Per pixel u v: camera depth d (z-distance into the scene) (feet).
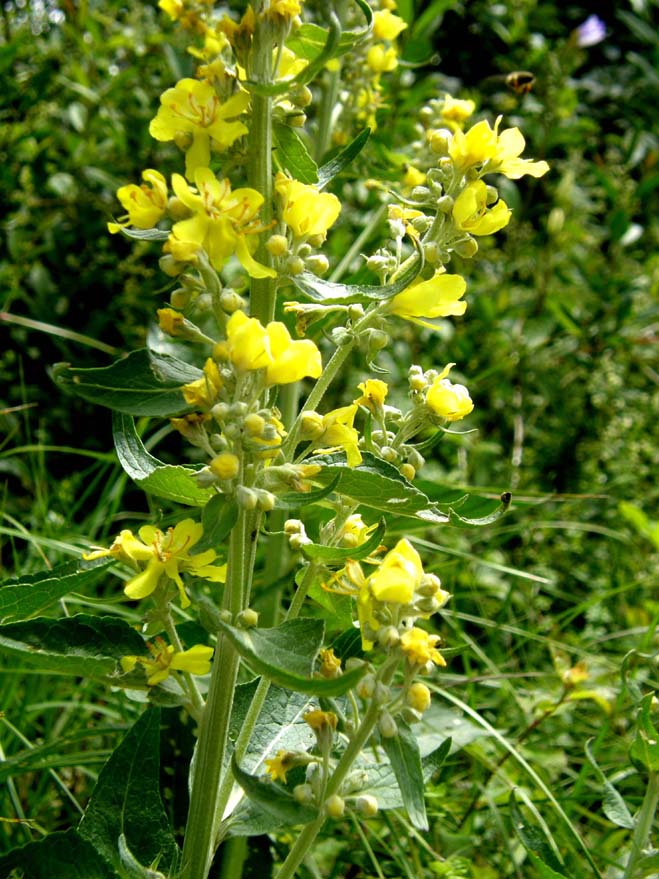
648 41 2.54
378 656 1.17
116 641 0.69
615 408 1.93
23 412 1.80
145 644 0.69
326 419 0.68
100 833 0.70
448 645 1.36
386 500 0.66
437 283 0.70
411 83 1.86
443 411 0.74
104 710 1.13
